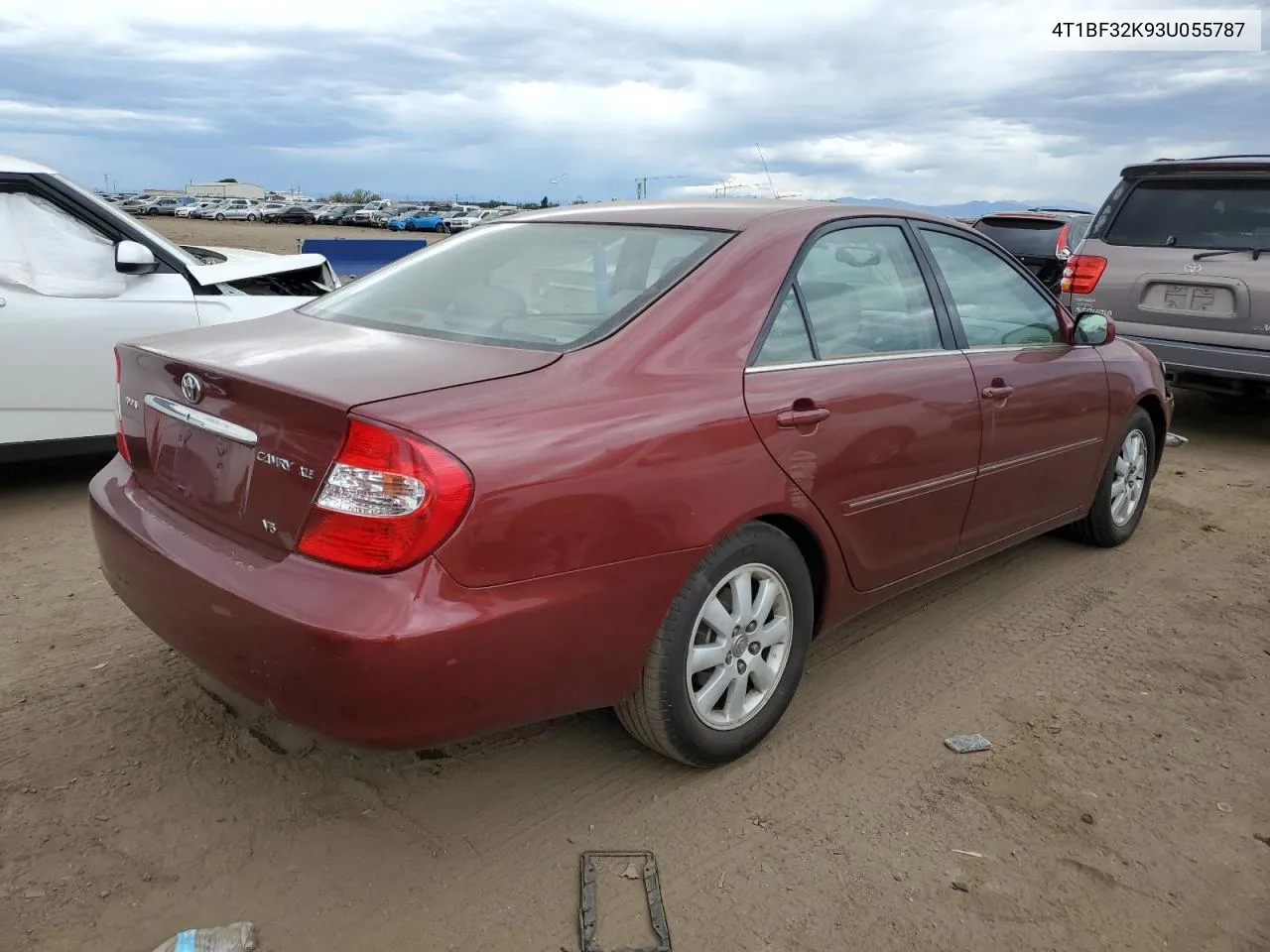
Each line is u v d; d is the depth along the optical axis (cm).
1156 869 253
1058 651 374
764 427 271
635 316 264
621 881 241
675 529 250
